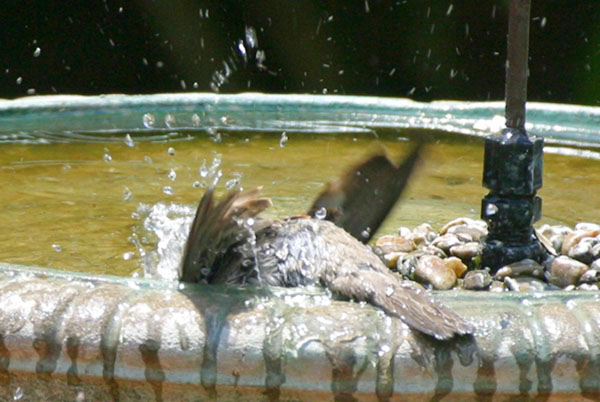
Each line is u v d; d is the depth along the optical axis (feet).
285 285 20.81
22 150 43.55
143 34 93.61
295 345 16.87
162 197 35.22
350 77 94.94
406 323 17.26
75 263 26.71
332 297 19.42
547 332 17.06
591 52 90.89
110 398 17.51
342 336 16.94
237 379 16.94
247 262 21.08
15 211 32.76
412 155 25.07
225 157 43.11
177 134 48.14
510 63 26.99
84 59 93.35
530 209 27.30
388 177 25.03
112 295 17.89
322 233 21.42
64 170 39.63
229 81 94.63
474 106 51.83
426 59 94.32
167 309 17.48
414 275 26.91
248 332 17.04
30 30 91.71
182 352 16.96
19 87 92.07
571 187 37.78
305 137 48.06
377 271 20.13
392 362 16.81
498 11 92.73
